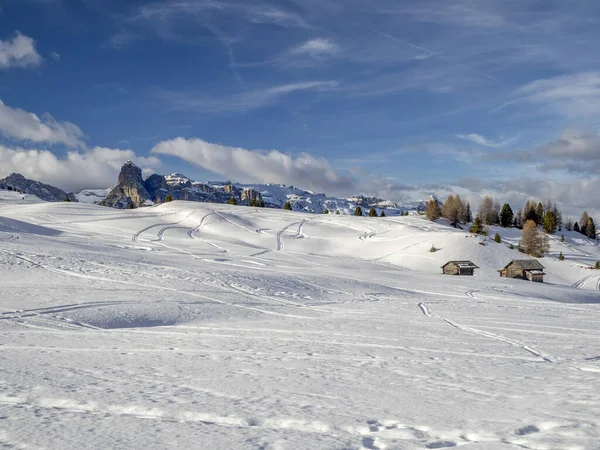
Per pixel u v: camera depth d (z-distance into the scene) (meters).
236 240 96.75
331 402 7.39
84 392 7.72
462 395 8.00
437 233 109.31
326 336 16.05
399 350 13.37
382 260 91.62
